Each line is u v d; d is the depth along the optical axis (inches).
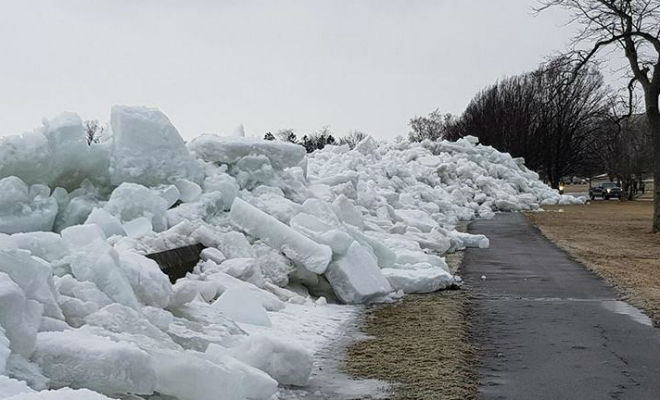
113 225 359.9
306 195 546.6
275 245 416.5
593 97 2508.6
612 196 2378.2
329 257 406.9
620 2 957.8
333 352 295.7
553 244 783.7
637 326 360.8
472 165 1568.7
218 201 452.4
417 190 1151.0
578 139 2502.5
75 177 410.9
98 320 211.6
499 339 329.4
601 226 1048.8
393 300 430.9
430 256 532.7
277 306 363.6
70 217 381.7
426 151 1622.8
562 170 2568.9
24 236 247.1
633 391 250.4
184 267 362.6
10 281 175.3
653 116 948.6
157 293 259.0
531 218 1229.7
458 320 369.7
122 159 423.5
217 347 231.6
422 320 368.5
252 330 305.0
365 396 237.3
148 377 182.5
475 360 290.4
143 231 378.6
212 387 197.6
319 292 426.9
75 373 174.7
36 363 174.6
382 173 1149.1
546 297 447.5
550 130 2465.6
